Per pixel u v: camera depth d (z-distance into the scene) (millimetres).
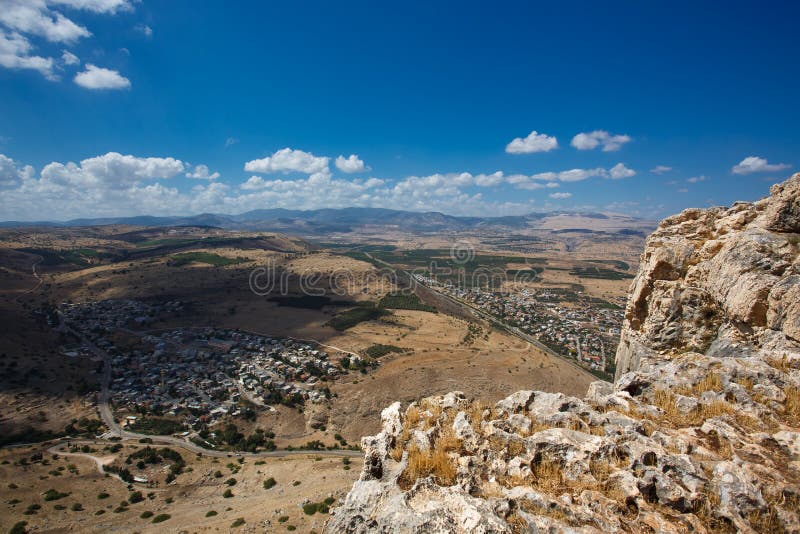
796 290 13977
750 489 7609
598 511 7668
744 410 11023
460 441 10172
